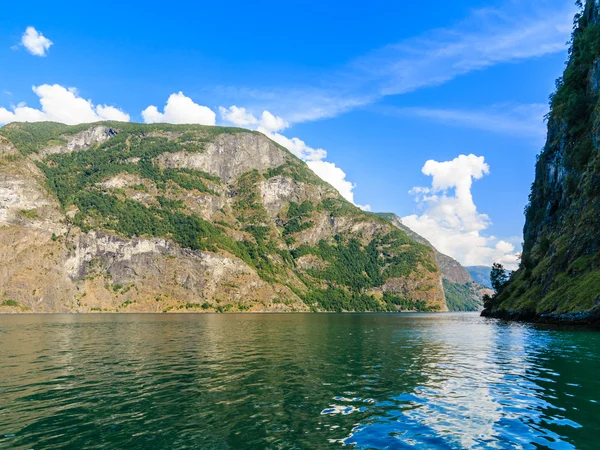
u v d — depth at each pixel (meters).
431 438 13.04
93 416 15.73
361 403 17.61
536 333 53.19
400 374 24.67
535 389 20.00
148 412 16.25
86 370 26.23
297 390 20.19
